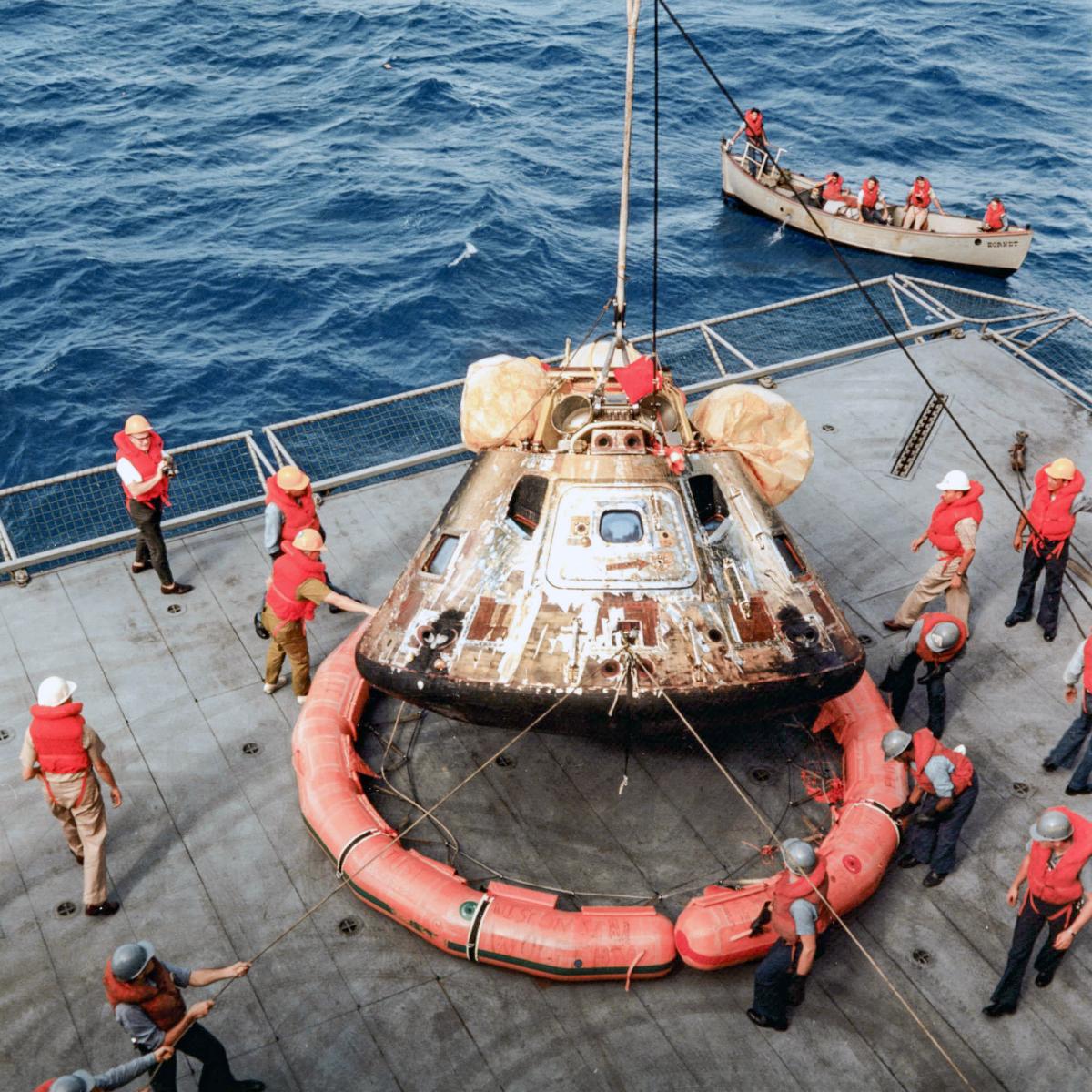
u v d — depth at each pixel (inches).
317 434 804.0
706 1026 306.5
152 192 1106.7
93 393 834.2
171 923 333.7
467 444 371.9
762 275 1045.2
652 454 338.6
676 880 345.7
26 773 318.0
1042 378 616.1
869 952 327.3
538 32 1546.5
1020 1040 305.6
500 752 388.2
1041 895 290.5
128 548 501.7
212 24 1523.1
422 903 317.4
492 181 1149.7
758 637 326.3
